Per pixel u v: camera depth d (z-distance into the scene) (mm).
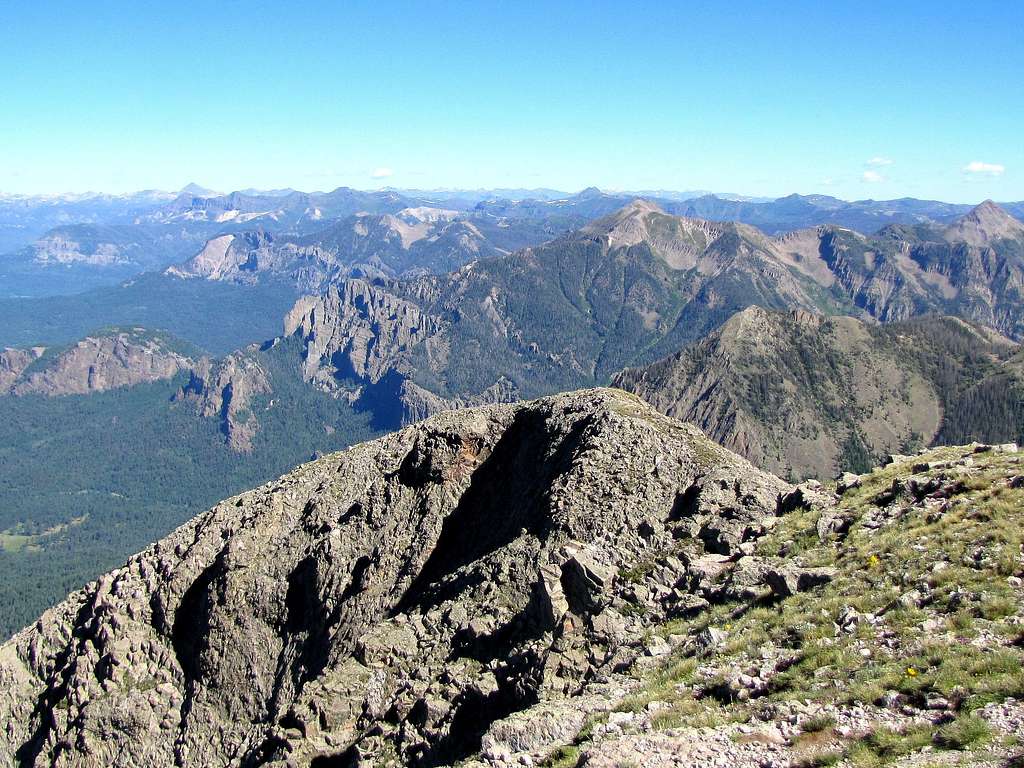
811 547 43344
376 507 77688
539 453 74125
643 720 29688
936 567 33312
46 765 69875
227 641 72438
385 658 53406
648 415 74250
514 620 51125
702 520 55500
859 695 25922
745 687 29625
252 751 54281
